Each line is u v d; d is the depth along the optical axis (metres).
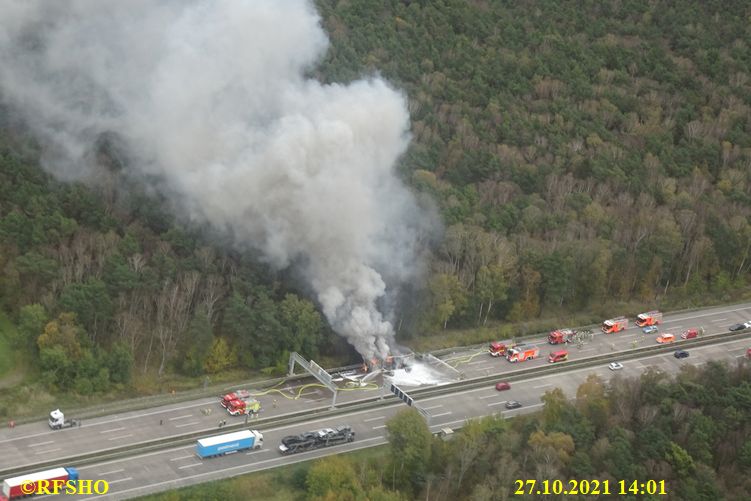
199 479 199.88
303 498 199.50
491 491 199.12
